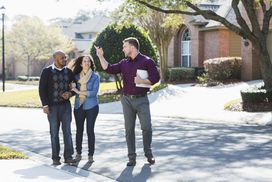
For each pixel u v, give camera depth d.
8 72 67.81
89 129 8.65
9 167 8.09
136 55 8.12
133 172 7.81
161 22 30.84
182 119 17.47
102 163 8.63
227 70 28.89
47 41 60.56
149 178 7.36
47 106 8.36
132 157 8.34
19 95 30.05
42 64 65.50
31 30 60.84
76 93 8.58
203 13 19.09
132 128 8.32
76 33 75.44
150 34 31.44
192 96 24.31
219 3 37.16
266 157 9.02
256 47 19.42
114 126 15.07
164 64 32.16
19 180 7.09
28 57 60.81
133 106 8.19
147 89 8.18
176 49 37.41
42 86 8.34
